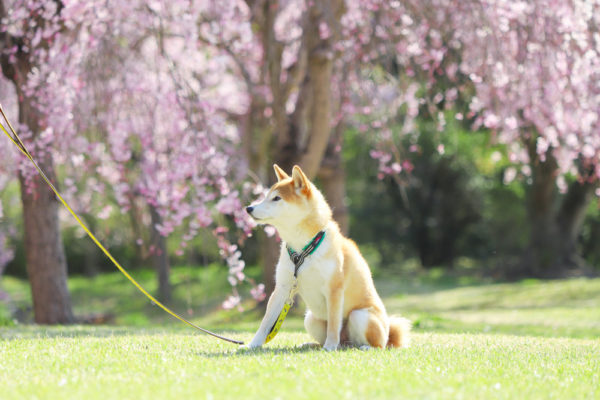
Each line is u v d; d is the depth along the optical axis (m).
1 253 18.97
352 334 5.03
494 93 10.32
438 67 11.90
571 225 23.58
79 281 29.22
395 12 11.30
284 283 5.05
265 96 13.98
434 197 30.89
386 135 11.87
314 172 12.58
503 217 27.53
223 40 11.59
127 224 24.42
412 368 3.94
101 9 8.91
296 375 3.59
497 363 4.32
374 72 12.77
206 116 9.54
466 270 30.08
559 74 9.81
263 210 4.77
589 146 10.78
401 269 34.22
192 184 9.38
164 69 9.86
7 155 10.20
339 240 5.03
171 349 4.89
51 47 8.97
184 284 22.98
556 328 10.09
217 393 3.12
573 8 9.55
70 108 8.77
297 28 13.64
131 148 10.68
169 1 9.26
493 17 9.84
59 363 4.03
